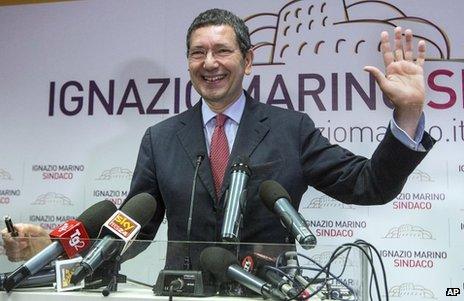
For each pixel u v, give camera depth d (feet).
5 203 10.48
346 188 5.34
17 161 10.59
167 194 5.62
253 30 10.19
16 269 3.84
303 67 9.95
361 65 9.80
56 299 3.60
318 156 5.65
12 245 4.02
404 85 4.72
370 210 9.43
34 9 11.02
